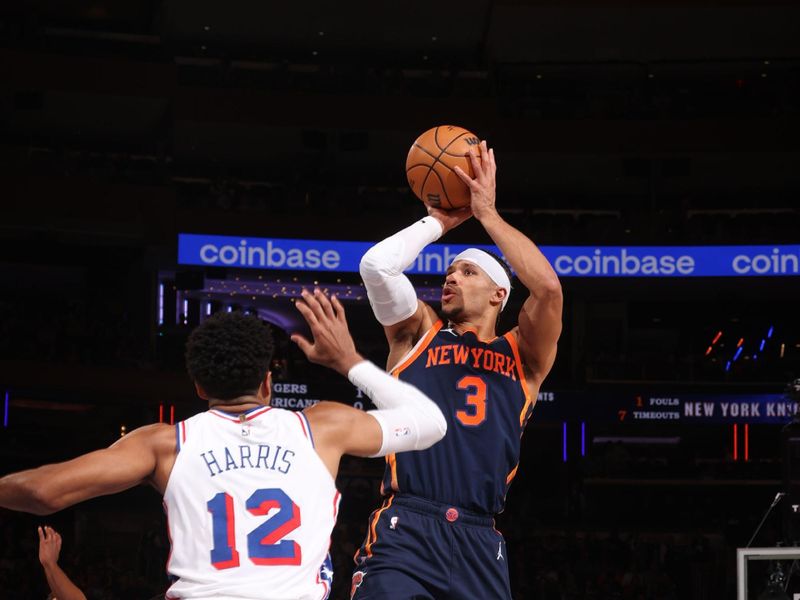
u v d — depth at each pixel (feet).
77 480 11.45
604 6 104.37
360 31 110.52
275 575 11.61
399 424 12.84
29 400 91.71
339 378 97.09
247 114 103.81
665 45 111.04
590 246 97.81
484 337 18.37
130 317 101.86
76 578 73.26
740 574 20.76
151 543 76.23
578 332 104.27
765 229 100.32
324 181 114.11
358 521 88.58
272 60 113.60
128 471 11.76
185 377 94.32
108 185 96.84
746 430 101.09
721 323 114.11
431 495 16.87
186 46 112.88
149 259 101.91
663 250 97.35
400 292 17.07
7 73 98.27
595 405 95.09
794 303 111.14
